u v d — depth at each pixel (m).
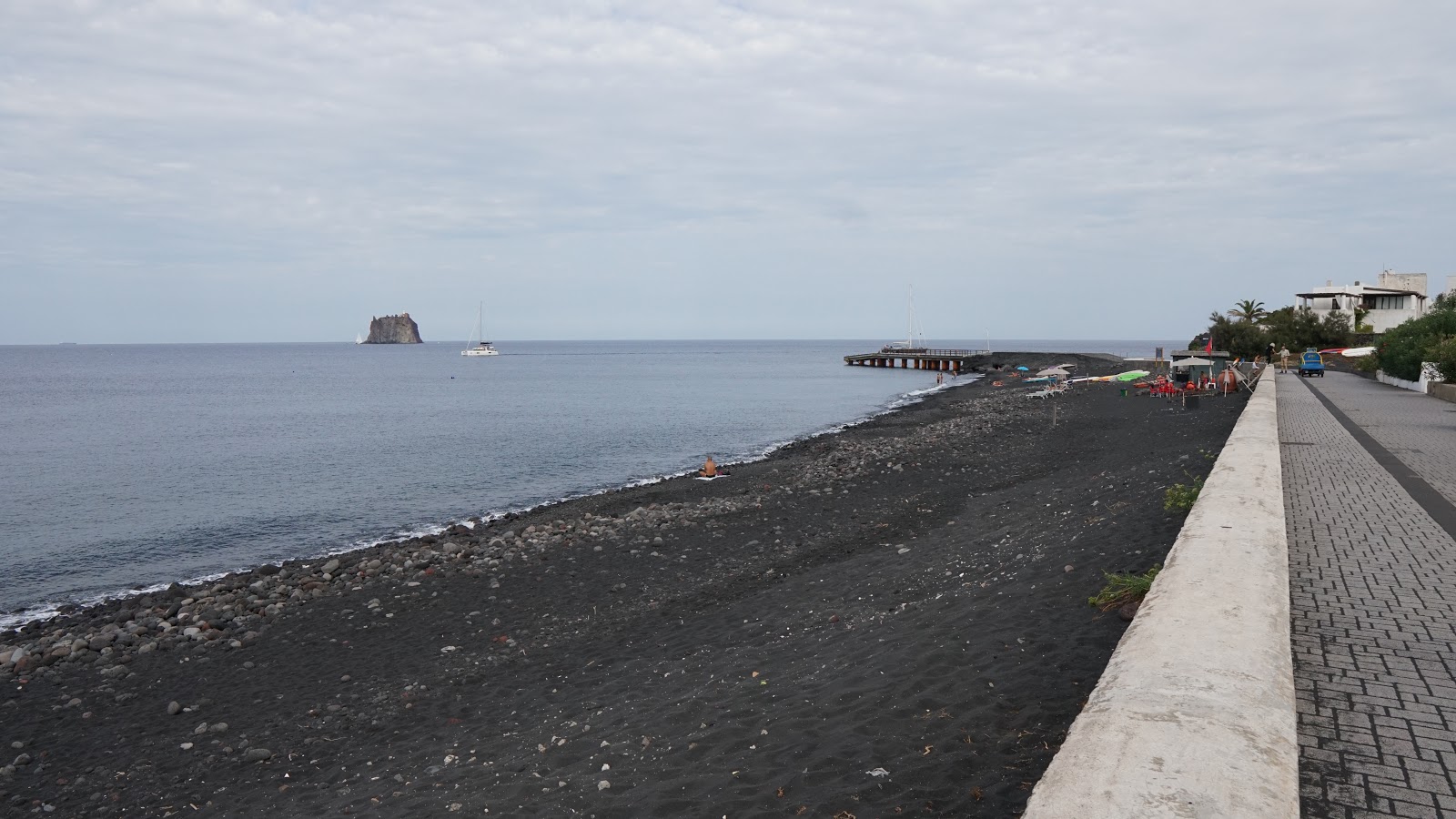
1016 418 39.94
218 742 9.65
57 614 15.93
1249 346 77.06
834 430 46.47
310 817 7.10
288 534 23.00
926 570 12.03
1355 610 5.95
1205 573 5.10
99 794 8.57
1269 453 10.45
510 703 9.59
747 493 24.39
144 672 12.11
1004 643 6.92
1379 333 79.12
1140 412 36.88
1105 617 7.13
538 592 14.89
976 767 4.84
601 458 36.41
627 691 8.95
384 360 195.50
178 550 21.42
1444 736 4.00
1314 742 3.98
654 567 16.08
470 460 35.84
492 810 5.95
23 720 10.62
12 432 48.50
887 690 6.40
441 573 16.70
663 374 123.50
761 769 5.49
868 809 4.57
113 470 34.09
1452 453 14.66
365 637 13.16
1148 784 2.66
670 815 5.12
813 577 13.56
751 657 8.98
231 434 46.88
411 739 8.98
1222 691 3.37
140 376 124.81
